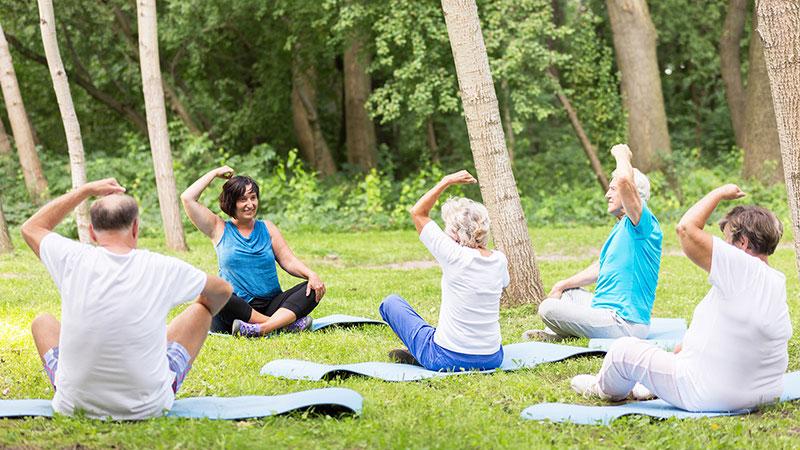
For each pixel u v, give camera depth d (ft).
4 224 47.75
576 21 76.23
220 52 80.64
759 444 14.87
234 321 25.03
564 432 15.60
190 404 16.78
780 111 20.86
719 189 16.10
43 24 41.73
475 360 20.20
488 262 20.06
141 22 49.52
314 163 82.02
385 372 20.07
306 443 14.67
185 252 49.19
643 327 23.79
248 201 26.16
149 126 50.03
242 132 83.76
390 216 67.82
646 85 75.05
